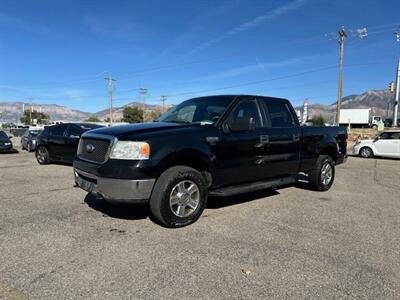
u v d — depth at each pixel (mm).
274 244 4477
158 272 3648
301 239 4672
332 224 5355
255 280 3521
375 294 3297
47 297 3146
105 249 4223
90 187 5137
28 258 3957
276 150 6496
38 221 5301
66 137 12047
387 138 19266
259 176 6258
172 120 6266
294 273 3686
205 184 5328
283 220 5508
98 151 5090
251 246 4391
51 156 12586
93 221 5301
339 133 8258
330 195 7449
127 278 3512
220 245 4402
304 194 7480
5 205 6277
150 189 4828
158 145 4883
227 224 5250
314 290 3352
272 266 3840
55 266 3760
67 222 5250
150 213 5715
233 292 3285
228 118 5801
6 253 4094
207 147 5363
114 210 5898
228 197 7027
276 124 6652
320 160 7648
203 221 5375
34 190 7656
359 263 3957
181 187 5070
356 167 13781
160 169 4879
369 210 6234
